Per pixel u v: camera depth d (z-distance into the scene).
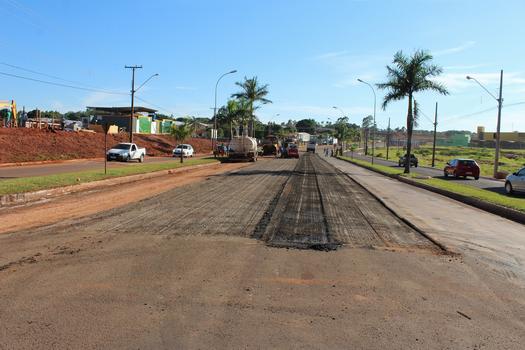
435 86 35.88
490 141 163.75
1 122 50.91
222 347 4.34
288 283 6.38
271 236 9.46
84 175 21.30
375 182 27.72
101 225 10.09
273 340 4.54
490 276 7.23
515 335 4.88
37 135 43.75
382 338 4.68
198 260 7.38
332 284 6.42
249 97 67.31
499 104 39.50
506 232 11.68
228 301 5.59
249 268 7.05
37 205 13.32
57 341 4.38
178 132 39.25
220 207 13.40
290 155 68.75
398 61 36.00
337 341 4.57
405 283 6.62
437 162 75.19
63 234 9.10
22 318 4.92
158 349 4.27
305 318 5.14
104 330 4.65
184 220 10.96
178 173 29.09
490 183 32.16
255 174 28.91
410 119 36.53
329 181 26.20
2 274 6.44
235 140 49.00
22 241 8.46
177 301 5.53
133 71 46.84
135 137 66.88
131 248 8.04
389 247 8.97
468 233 11.13
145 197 15.40
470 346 4.57
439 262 7.97
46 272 6.57
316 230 10.39
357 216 12.98
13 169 27.94
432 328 5.00
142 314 5.09
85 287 5.95
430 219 13.11
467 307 5.72
